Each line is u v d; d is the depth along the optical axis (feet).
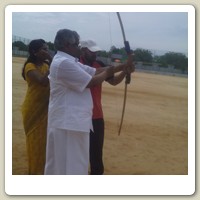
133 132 22.76
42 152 13.42
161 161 17.99
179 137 22.40
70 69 10.58
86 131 10.93
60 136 10.89
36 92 13.25
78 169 11.00
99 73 11.73
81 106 10.89
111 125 24.03
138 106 31.22
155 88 39.60
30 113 13.32
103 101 32.37
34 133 13.38
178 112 29.68
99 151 13.25
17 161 15.98
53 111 10.95
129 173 16.11
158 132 23.15
